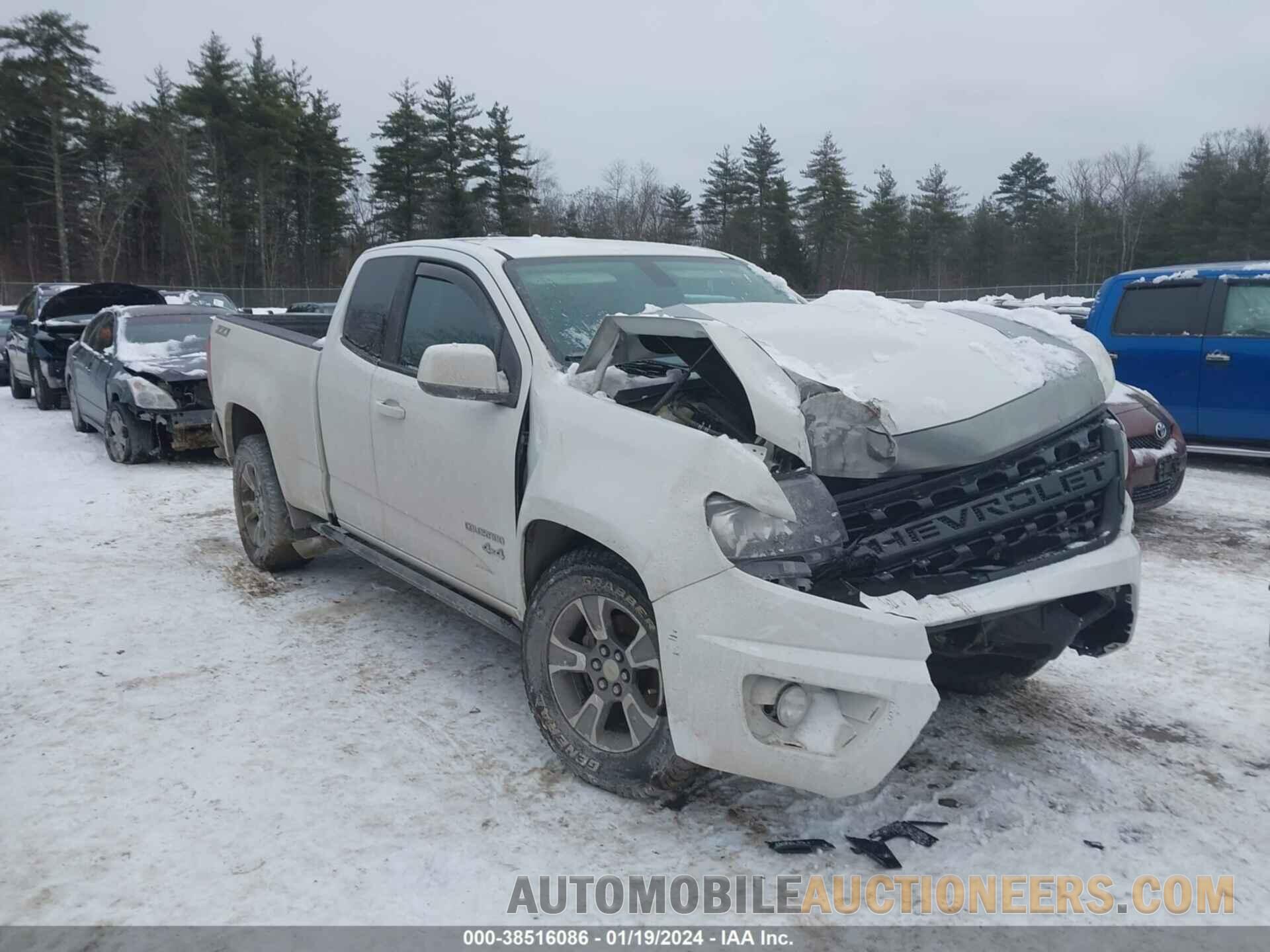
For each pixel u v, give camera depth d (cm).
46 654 465
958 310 405
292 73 6544
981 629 302
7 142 5772
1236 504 808
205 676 441
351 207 6819
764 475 282
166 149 5772
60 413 1490
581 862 298
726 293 448
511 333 381
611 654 329
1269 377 873
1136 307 962
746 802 332
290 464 539
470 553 396
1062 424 327
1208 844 312
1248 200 5541
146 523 748
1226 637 500
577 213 7294
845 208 6438
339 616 522
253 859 299
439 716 399
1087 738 384
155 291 1534
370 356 463
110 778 347
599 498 313
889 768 276
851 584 291
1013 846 309
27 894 282
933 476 306
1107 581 324
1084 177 7012
